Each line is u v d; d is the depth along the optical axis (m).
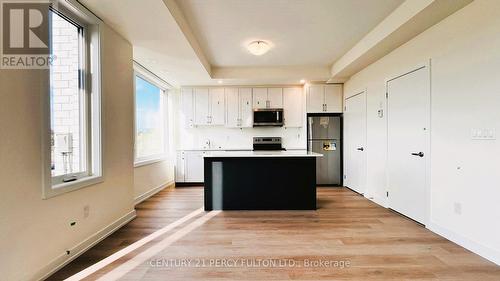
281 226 2.97
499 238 2.03
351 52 3.98
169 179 5.74
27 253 1.72
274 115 5.72
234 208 3.69
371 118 4.11
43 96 1.83
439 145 2.65
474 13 2.21
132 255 2.24
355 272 1.95
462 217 2.38
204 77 4.92
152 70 4.39
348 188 5.15
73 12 2.23
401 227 2.91
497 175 2.04
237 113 5.79
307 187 3.68
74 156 2.42
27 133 1.72
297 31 3.31
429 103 2.78
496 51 2.03
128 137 3.15
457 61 2.40
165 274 1.94
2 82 1.57
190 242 2.52
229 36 3.46
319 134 5.48
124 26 2.70
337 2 2.59
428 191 2.83
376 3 2.62
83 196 2.30
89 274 1.93
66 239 2.08
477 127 2.20
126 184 3.11
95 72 2.51
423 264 2.07
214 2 2.58
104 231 2.63
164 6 2.30
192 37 3.33
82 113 2.47
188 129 6.00
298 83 5.58
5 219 1.57
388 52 3.52
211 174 3.69
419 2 2.38
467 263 2.07
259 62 4.68
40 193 1.82
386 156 3.68
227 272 1.96
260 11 2.77
